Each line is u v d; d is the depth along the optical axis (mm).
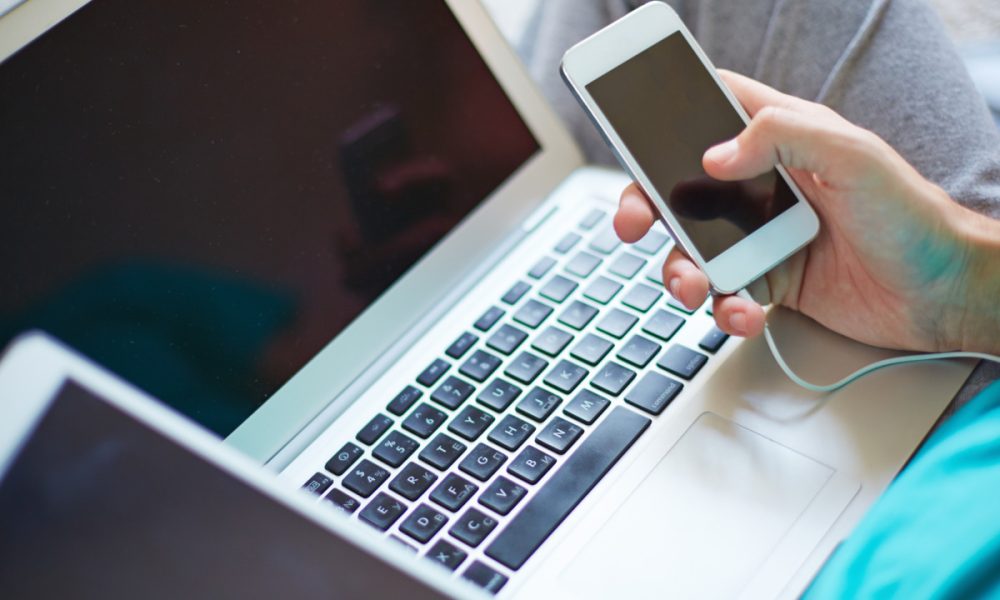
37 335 337
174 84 605
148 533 337
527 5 999
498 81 724
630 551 505
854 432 536
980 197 617
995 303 553
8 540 318
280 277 623
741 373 580
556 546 516
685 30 619
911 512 483
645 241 673
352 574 354
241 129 623
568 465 550
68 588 325
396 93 679
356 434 603
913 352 584
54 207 568
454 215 692
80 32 581
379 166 668
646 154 593
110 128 586
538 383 603
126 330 575
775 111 543
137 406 339
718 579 486
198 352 591
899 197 532
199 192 606
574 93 591
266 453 597
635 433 559
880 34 680
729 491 521
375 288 654
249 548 347
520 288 667
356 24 668
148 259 586
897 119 664
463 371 620
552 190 735
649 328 616
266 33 636
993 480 471
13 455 319
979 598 450
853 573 477
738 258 579
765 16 745
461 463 567
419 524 542
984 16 853
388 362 644
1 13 560
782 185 598
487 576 511
